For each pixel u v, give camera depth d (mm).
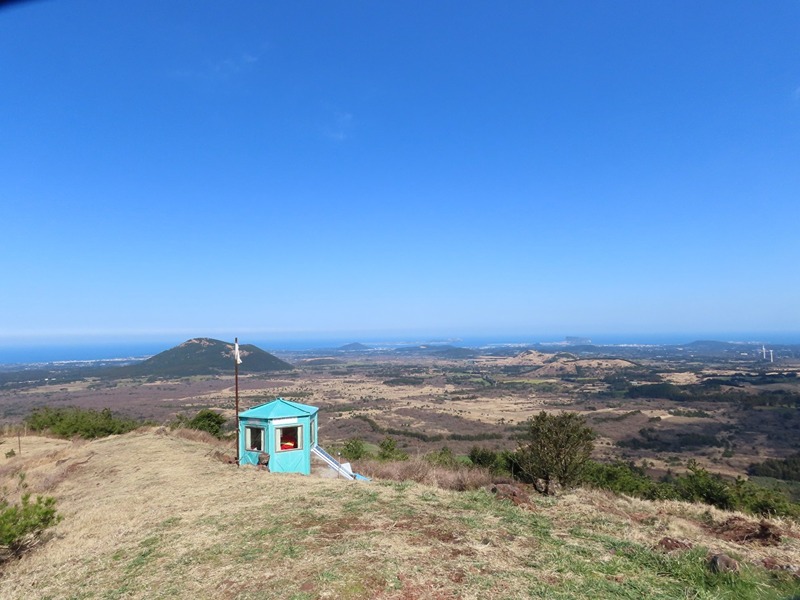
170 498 10812
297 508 8828
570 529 7508
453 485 12625
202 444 19969
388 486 10578
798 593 5445
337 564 6059
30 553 8617
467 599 5211
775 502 11984
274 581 5809
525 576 5730
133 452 17703
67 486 14344
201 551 7223
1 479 16328
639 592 5383
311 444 15180
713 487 12820
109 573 6980
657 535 7406
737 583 5602
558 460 13047
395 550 6449
